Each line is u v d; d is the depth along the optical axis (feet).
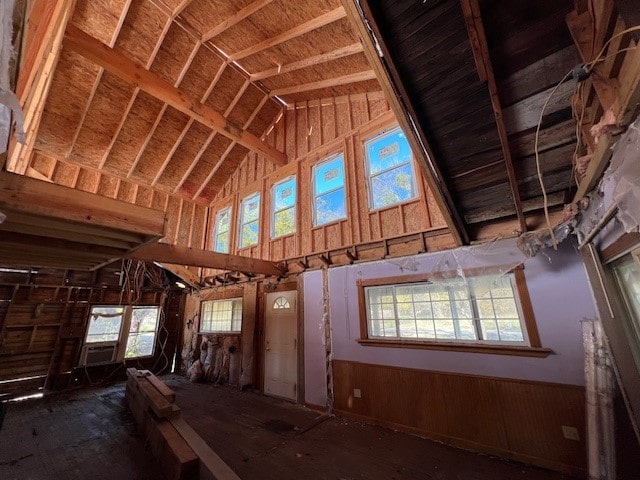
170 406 11.35
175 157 25.73
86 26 17.28
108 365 24.11
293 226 21.48
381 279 15.01
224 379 22.62
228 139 26.20
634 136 4.47
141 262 27.40
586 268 9.33
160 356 27.48
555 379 9.84
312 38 15.58
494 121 7.52
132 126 22.76
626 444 8.00
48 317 21.52
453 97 7.22
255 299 22.00
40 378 20.52
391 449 11.03
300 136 23.20
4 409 9.73
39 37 5.69
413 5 5.71
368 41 6.24
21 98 6.75
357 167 18.20
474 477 9.07
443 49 6.33
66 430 13.28
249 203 26.61
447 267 12.92
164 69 19.98
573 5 5.70
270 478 9.20
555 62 6.42
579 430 9.15
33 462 10.27
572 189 9.01
